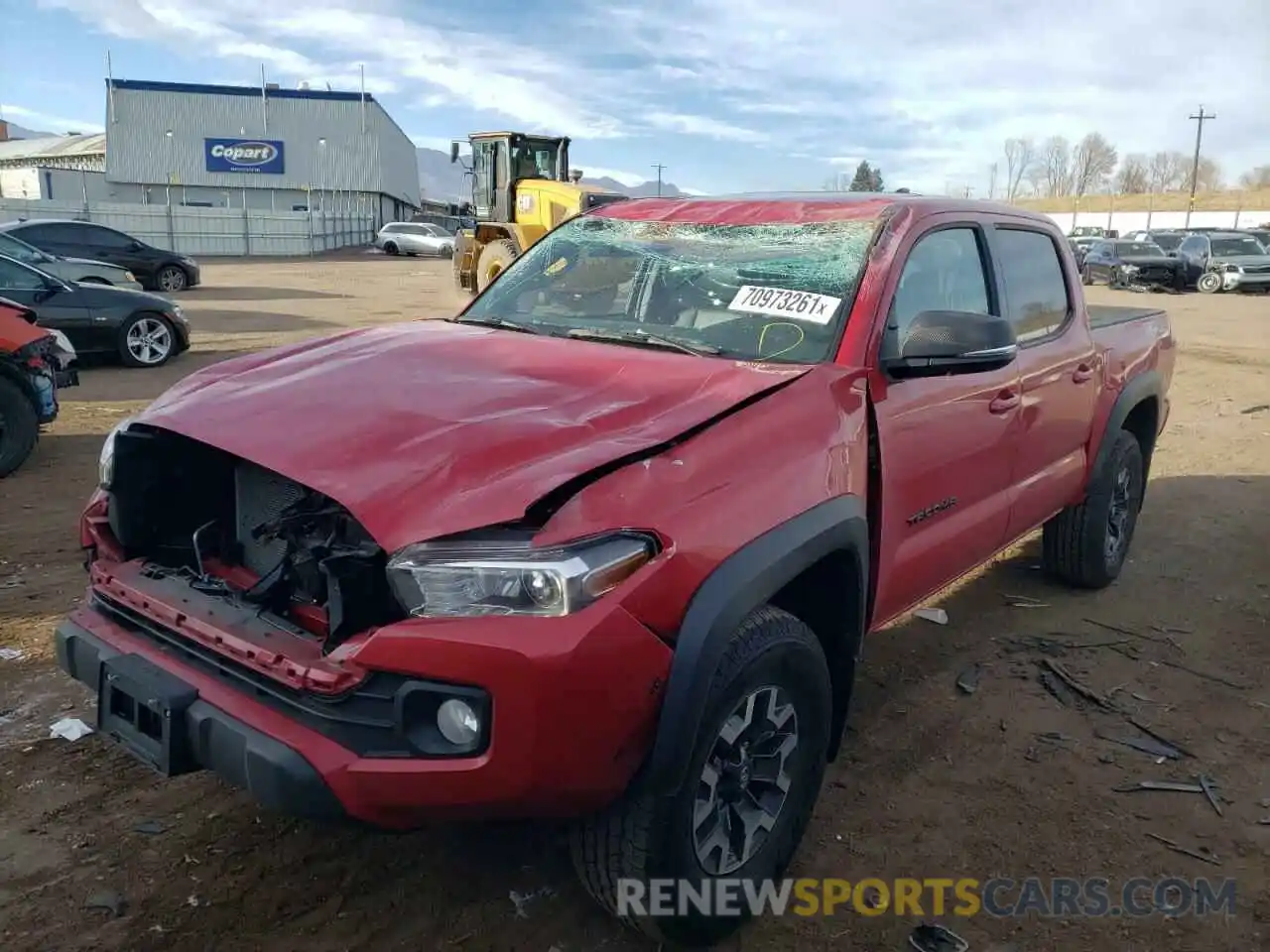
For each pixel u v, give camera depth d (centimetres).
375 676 226
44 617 466
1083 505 512
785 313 336
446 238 4216
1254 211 6906
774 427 273
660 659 232
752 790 276
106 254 2058
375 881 299
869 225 354
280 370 313
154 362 1186
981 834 332
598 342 347
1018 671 450
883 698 423
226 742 234
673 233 393
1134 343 523
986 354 313
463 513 227
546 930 281
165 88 5703
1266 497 740
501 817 229
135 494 294
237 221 4212
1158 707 420
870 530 318
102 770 348
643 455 247
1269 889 309
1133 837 333
